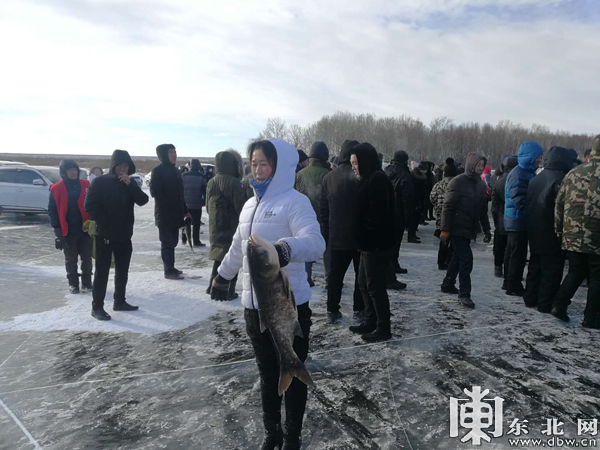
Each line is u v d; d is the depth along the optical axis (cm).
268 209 221
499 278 648
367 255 375
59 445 240
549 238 453
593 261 411
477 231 497
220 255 501
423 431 252
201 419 265
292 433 220
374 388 302
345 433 250
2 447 239
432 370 329
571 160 452
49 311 474
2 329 420
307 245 202
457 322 438
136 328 423
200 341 390
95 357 357
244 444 240
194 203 876
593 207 393
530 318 452
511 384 308
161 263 734
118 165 443
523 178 512
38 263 736
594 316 419
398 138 9494
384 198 360
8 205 1334
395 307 488
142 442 242
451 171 694
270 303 190
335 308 439
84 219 542
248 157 226
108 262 448
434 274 666
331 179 426
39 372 330
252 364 342
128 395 295
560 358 351
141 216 1519
